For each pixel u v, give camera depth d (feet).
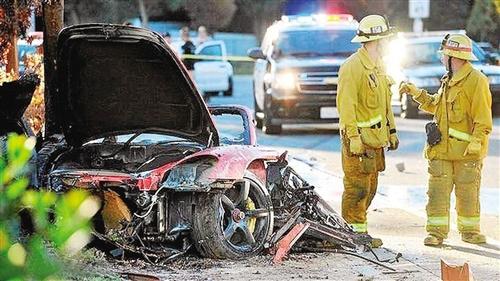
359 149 73.61
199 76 261.44
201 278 58.90
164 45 65.10
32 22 111.24
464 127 76.89
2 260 21.33
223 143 74.69
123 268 61.16
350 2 291.99
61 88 69.05
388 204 99.14
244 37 368.48
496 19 295.28
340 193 106.32
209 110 75.00
